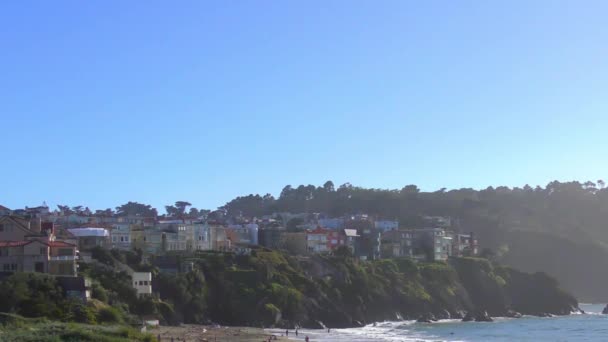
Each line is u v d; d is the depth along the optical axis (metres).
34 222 186.38
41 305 145.12
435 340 179.62
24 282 149.88
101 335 120.88
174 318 188.12
